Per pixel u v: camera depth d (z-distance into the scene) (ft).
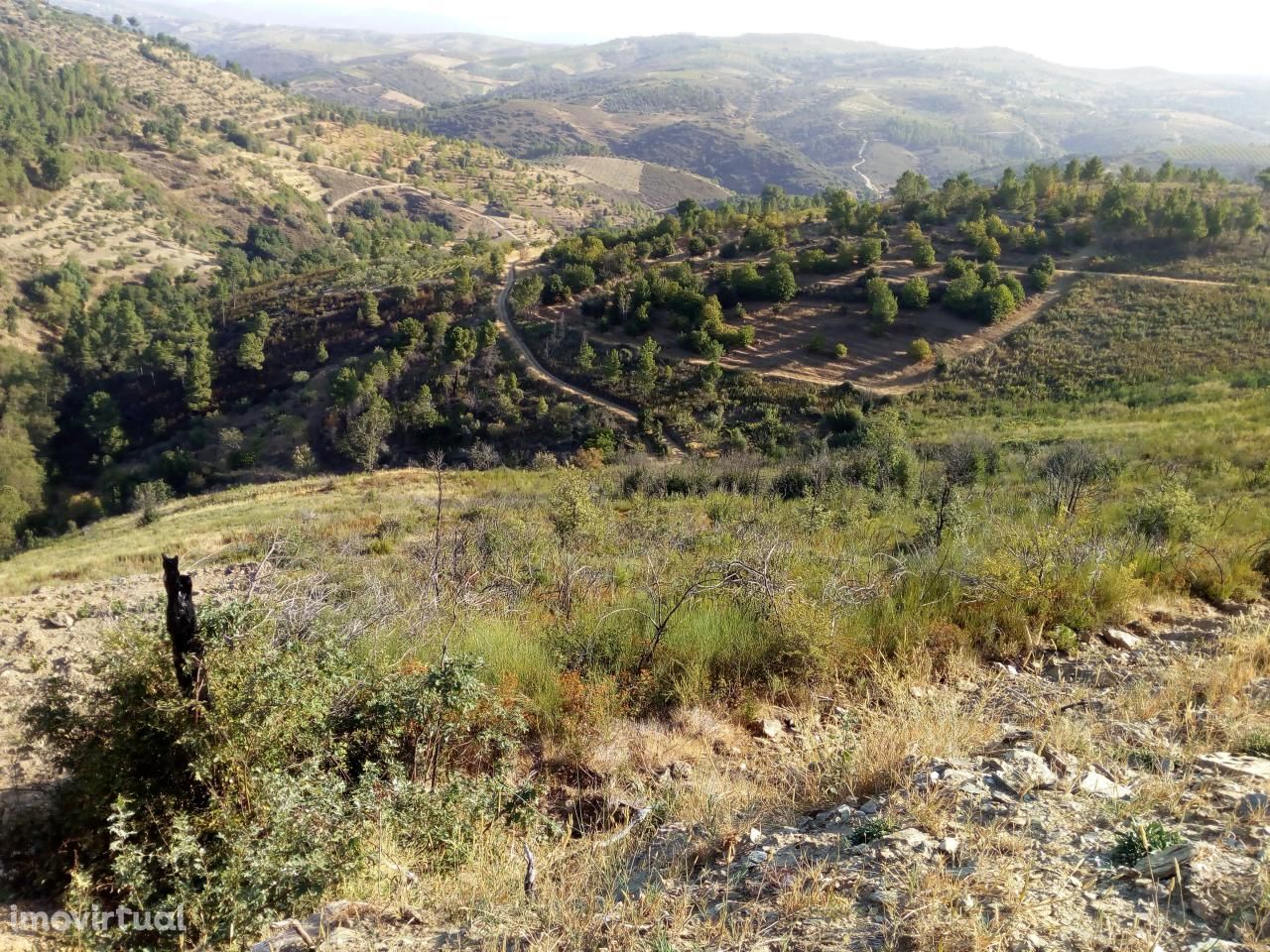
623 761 14.47
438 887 10.37
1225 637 16.43
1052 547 21.22
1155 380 136.87
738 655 18.12
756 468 81.41
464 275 237.04
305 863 9.78
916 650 17.21
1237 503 30.60
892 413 137.80
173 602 11.00
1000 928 6.98
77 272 349.00
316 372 226.99
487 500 68.18
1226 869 7.45
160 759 11.43
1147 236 196.24
